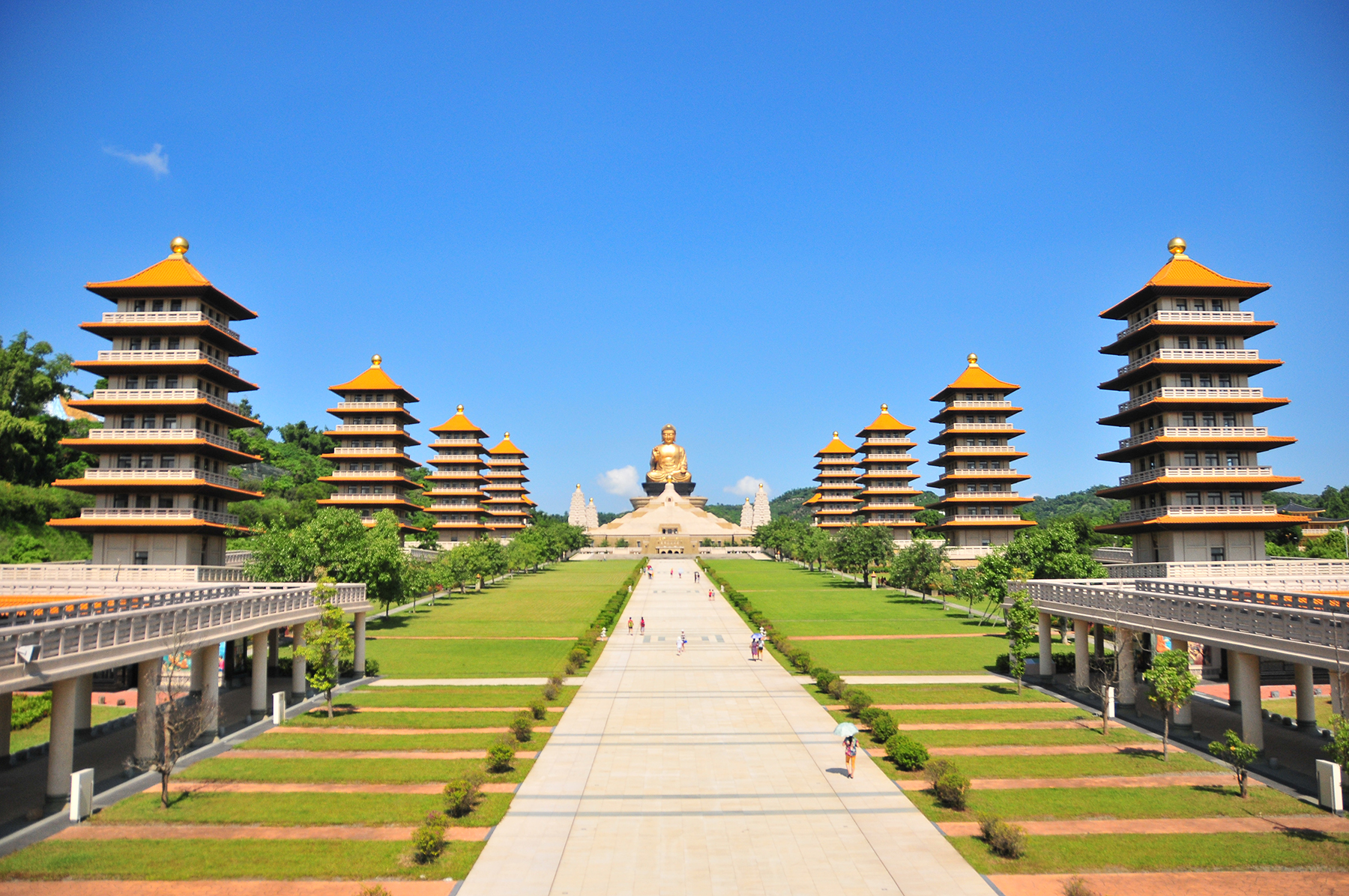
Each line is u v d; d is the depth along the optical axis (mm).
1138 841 31266
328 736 45438
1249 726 41625
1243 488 84188
